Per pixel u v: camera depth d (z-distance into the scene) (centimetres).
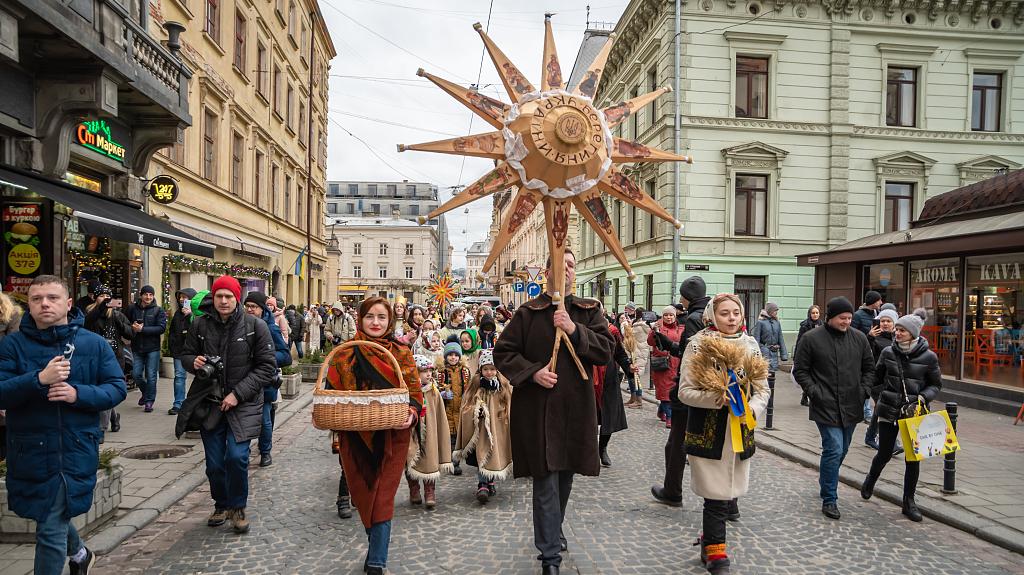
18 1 599
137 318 917
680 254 2095
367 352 404
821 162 2142
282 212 2369
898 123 2200
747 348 412
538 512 383
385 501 386
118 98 915
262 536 459
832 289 1556
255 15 1939
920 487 587
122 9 809
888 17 2150
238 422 460
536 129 359
